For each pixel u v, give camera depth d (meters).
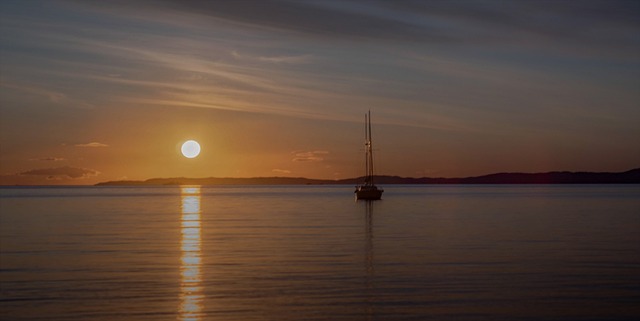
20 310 21.56
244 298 23.27
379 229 51.44
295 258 33.03
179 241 41.97
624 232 47.97
